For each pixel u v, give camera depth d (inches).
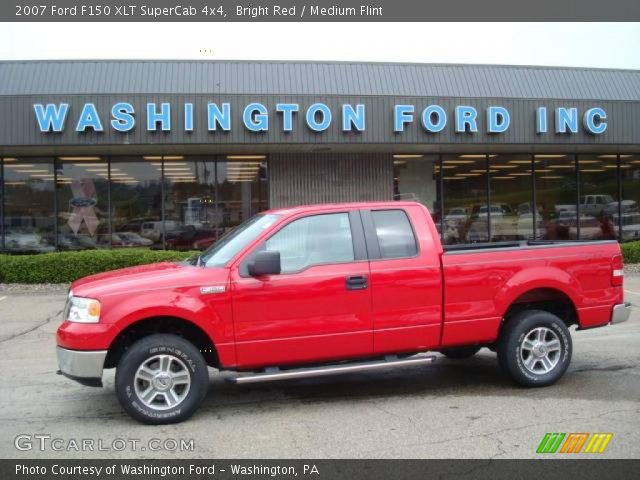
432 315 243.4
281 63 664.4
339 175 698.2
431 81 683.4
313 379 283.7
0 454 195.3
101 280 230.4
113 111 571.5
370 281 236.8
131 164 676.1
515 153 746.8
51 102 569.0
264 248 232.7
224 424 221.1
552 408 231.6
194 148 631.8
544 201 760.3
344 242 241.0
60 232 669.3
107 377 291.9
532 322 257.0
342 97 602.2
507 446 194.2
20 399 256.2
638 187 786.2
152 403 221.0
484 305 249.3
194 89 634.2
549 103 642.2
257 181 689.0
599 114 648.4
